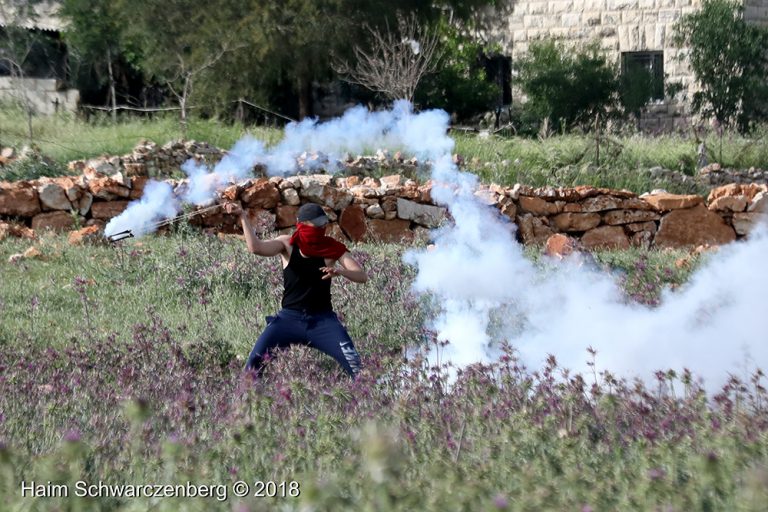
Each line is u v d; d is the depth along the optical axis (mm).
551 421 19062
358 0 84750
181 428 20016
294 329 27312
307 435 18656
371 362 25578
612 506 15234
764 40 95125
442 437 19016
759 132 81688
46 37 95312
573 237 55094
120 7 85375
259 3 83562
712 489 15172
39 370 27141
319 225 27250
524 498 14398
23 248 44375
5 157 56938
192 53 85000
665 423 19750
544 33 105000
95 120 77250
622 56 102688
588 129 91688
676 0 100438
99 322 34406
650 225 55906
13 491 15031
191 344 30312
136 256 40781
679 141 77750
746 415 19750
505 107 101750
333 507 14055
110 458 17812
